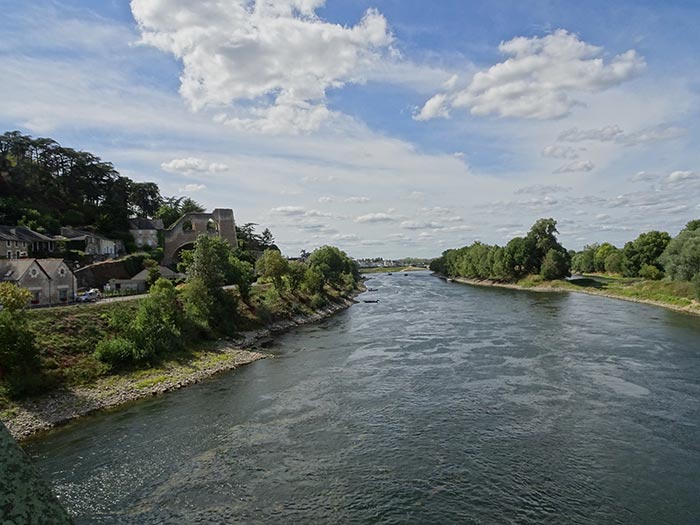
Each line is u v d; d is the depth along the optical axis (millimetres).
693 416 28312
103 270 77312
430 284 167875
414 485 21047
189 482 21656
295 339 58375
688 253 84625
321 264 116875
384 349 49594
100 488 21219
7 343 32219
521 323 63969
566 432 26328
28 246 74688
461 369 39938
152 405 32906
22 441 26828
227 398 34094
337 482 21438
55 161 109938
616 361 41469
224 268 65562
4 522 3303
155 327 43938
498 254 147000
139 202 137000
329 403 32219
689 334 53875
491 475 21766
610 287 111062
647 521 18109
